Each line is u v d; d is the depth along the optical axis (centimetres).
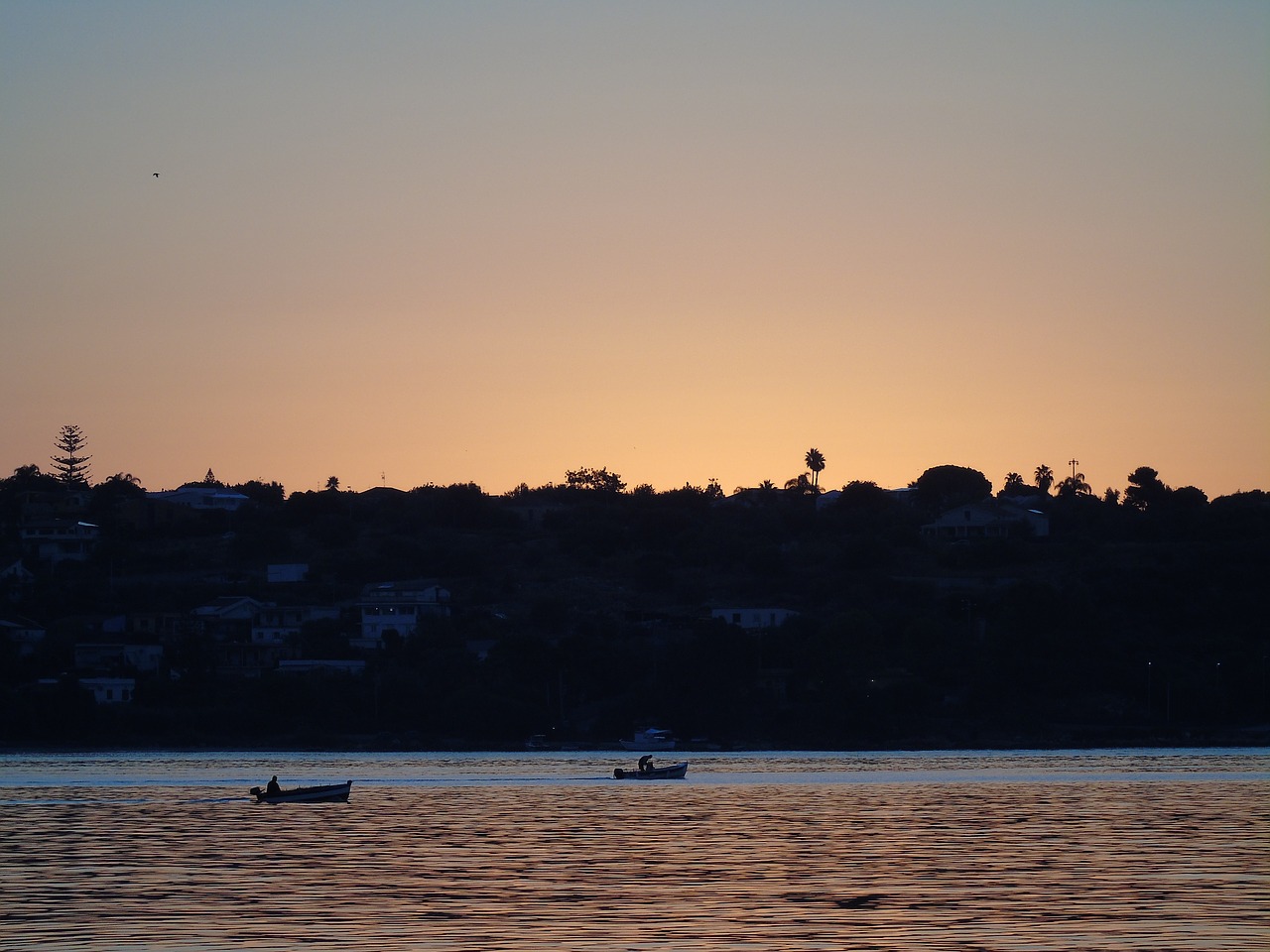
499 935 14288
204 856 19312
